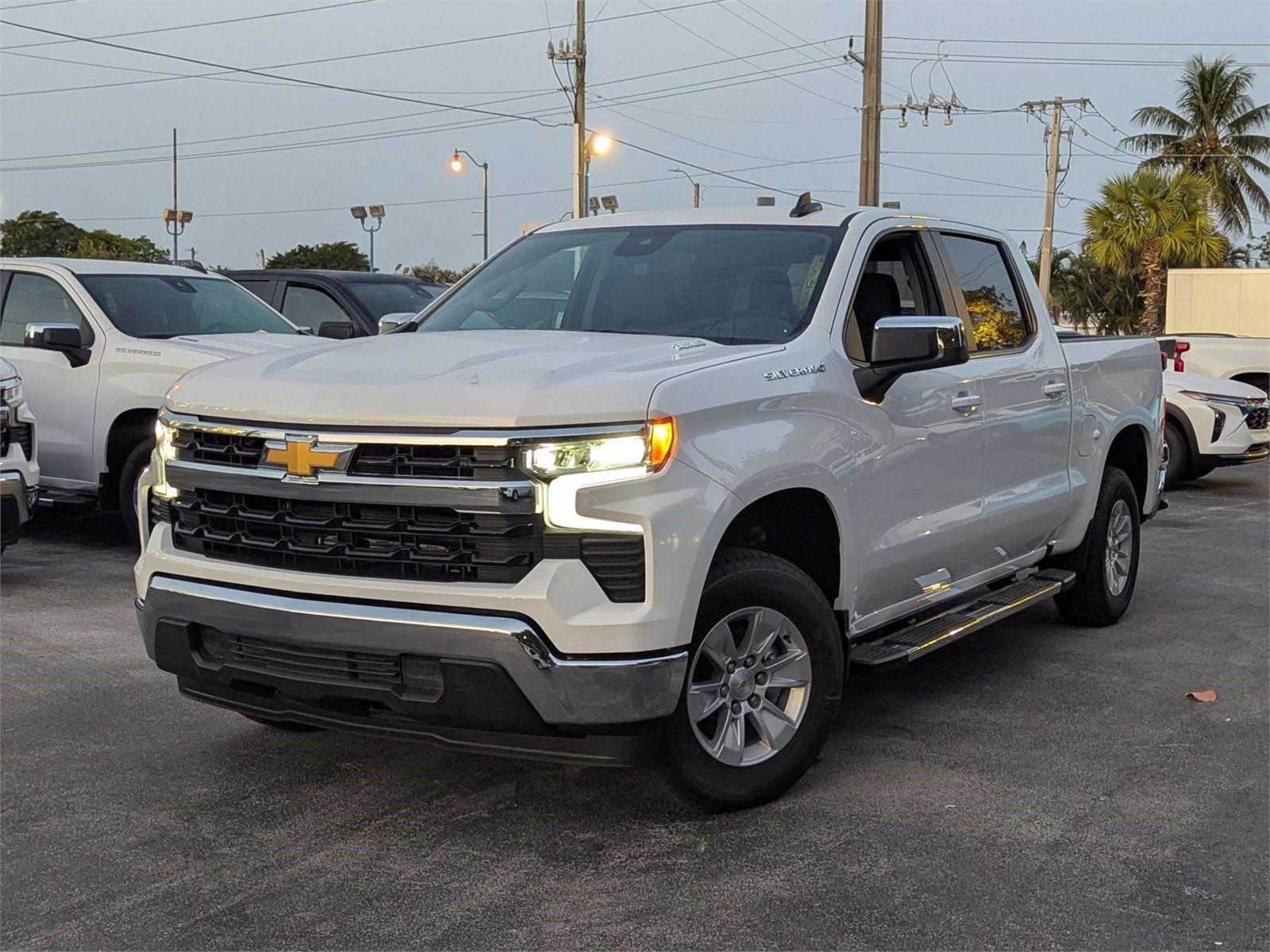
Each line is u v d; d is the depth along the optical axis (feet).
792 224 17.02
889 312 17.01
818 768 15.69
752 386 13.62
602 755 12.62
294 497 13.00
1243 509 39.50
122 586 25.64
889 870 12.73
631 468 12.31
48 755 15.89
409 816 14.03
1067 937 11.44
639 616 12.25
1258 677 20.18
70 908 11.85
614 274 17.06
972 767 15.80
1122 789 15.08
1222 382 44.27
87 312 29.19
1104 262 136.15
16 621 22.66
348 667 12.76
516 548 12.23
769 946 11.22
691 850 13.16
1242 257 188.65
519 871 12.66
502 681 12.14
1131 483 23.77
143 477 14.98
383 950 11.10
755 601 13.80
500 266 18.49
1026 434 19.17
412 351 14.55
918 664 20.84
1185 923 11.74
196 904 11.94
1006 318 19.54
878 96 81.25
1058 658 21.22
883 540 15.80
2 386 23.89
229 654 13.62
